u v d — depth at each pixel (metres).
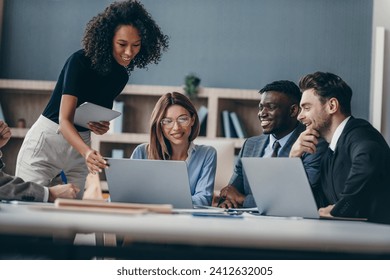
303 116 3.46
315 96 3.41
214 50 7.12
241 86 7.12
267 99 3.82
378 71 6.17
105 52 3.50
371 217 3.14
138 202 2.71
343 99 3.41
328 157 3.36
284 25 7.11
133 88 6.75
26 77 7.13
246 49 7.12
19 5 7.14
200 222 1.63
